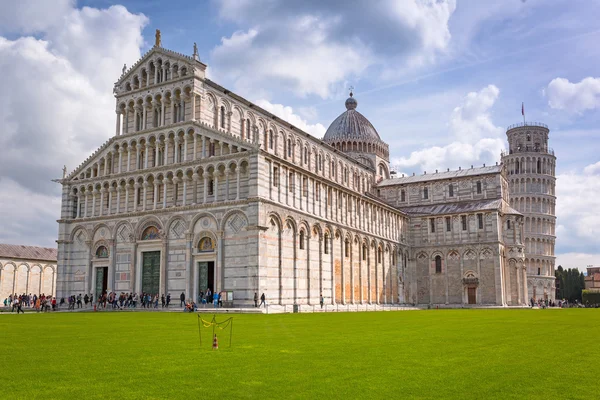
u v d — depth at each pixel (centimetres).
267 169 7150
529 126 17600
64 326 3756
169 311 6556
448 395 1454
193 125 7556
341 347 2428
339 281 8819
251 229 6800
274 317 5134
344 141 13312
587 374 1747
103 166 8525
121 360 2002
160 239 7581
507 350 2336
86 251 8306
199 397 1419
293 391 1490
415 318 5119
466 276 11662
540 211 16888
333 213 8869
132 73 8344
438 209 12388
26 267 11681
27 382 1595
